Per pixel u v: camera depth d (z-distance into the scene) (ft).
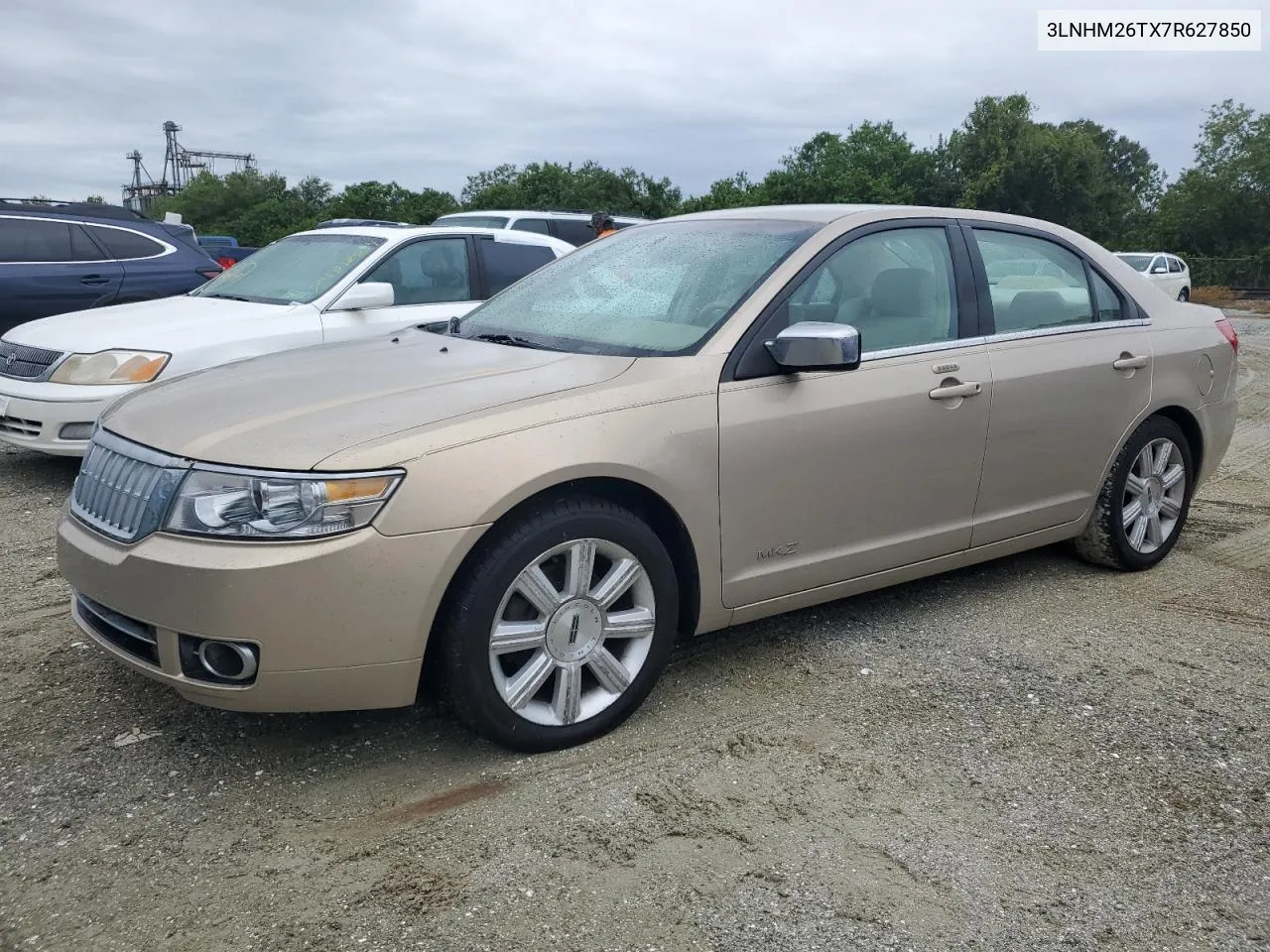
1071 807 9.60
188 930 7.71
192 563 8.86
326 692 9.20
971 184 190.90
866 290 12.61
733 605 11.50
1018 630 13.85
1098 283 15.49
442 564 9.22
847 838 9.02
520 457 9.58
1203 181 178.50
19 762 10.07
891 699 11.71
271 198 288.30
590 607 10.30
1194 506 20.72
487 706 9.78
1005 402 13.48
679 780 9.90
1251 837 9.20
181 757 10.21
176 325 20.76
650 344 11.57
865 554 12.50
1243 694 12.05
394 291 23.30
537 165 221.46
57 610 14.05
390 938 7.64
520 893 8.16
